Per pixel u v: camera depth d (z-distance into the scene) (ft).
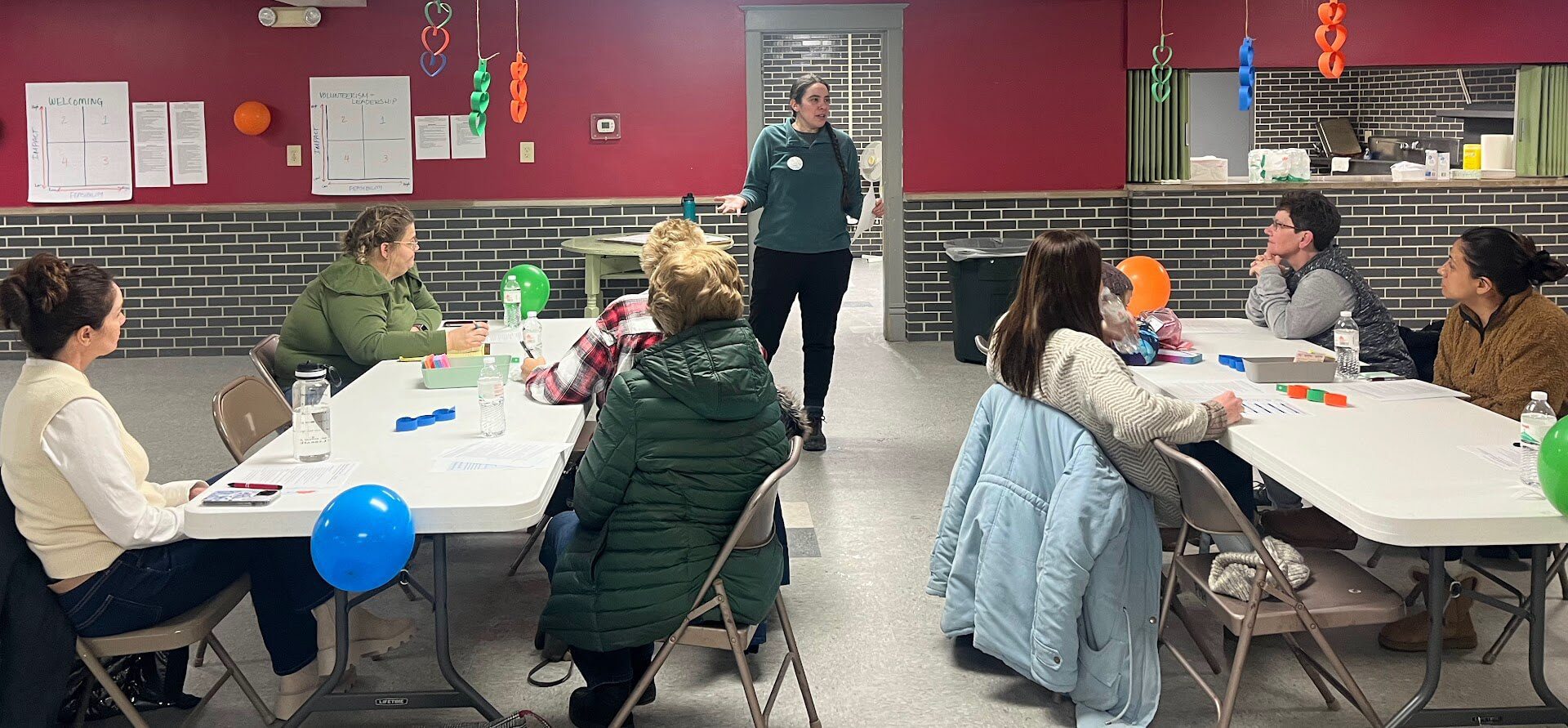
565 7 28.22
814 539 15.12
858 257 48.85
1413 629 11.41
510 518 8.41
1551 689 10.55
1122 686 10.02
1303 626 9.03
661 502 9.25
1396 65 28.25
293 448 9.77
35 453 8.52
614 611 9.26
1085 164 28.91
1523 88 28.43
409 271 16.69
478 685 10.99
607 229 28.89
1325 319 14.53
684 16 28.32
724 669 11.35
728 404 9.18
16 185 28.25
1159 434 9.91
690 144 28.73
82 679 9.62
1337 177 28.76
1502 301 12.50
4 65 27.91
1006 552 10.55
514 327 16.55
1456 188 27.96
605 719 9.95
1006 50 28.55
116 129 28.17
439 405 11.71
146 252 28.63
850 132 46.55
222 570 9.31
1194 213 28.14
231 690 10.94
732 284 9.60
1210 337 14.98
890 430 20.94
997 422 10.98
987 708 10.53
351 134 28.35
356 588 8.01
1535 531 7.82
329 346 14.79
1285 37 28.07
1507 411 12.17
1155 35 28.27
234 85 28.12
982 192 28.91
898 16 28.40
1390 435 10.02
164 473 18.42
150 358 28.96
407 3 27.96
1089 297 10.51
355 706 9.45
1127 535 10.12
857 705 10.61
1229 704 9.16
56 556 8.60
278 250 28.71
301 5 27.66
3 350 28.53
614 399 9.23
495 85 28.37
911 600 13.05
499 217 28.81
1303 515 11.55
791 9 28.22
